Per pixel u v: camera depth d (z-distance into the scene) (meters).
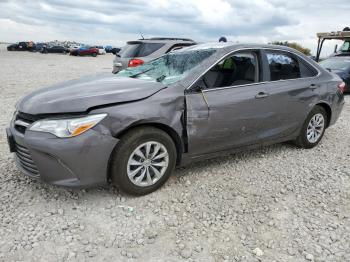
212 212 3.41
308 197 3.80
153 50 8.85
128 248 2.83
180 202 3.57
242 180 4.16
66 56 42.59
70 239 2.90
